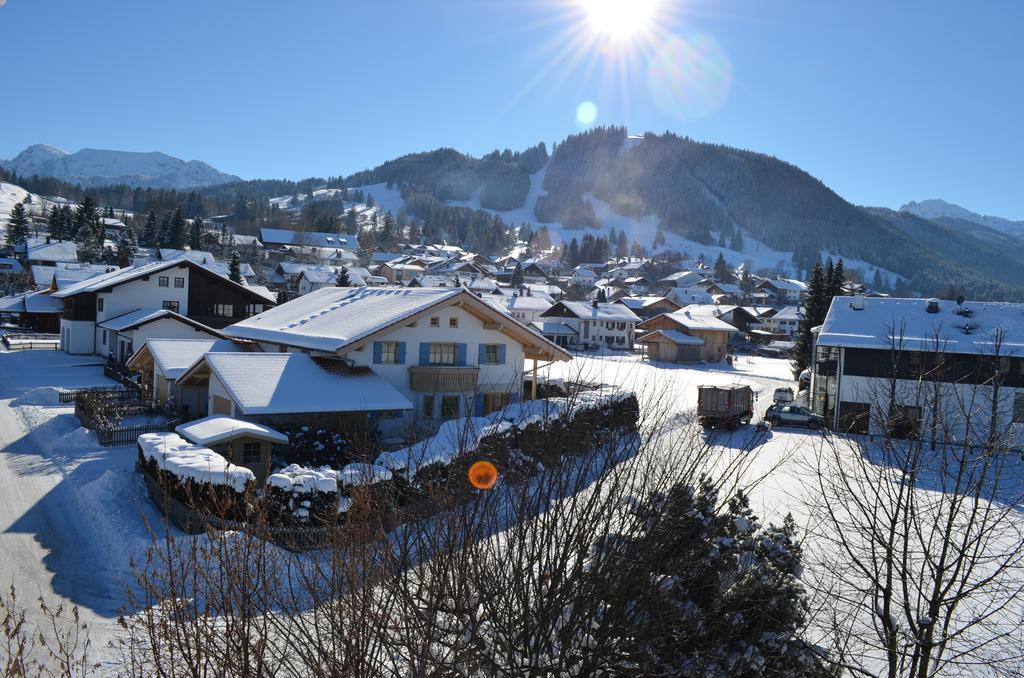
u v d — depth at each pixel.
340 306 35.06
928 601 7.57
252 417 23.92
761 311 128.38
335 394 25.48
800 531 12.20
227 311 56.59
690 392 44.84
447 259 187.62
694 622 6.90
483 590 6.19
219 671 6.01
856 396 34.75
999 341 11.14
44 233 148.88
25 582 13.88
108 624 11.96
